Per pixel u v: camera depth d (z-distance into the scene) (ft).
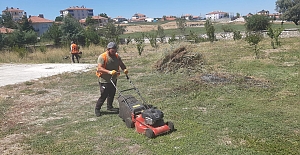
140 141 17.80
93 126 21.20
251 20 110.52
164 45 97.40
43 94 32.22
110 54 22.09
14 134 20.68
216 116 21.50
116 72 21.25
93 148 17.44
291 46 60.18
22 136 20.12
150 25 328.49
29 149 17.98
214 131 18.74
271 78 32.58
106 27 143.02
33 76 44.78
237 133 18.20
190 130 19.01
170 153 16.02
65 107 26.78
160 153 16.11
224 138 17.70
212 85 30.53
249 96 26.35
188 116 21.71
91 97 29.89
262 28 108.99
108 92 23.13
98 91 32.40
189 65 38.83
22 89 35.37
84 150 17.13
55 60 75.20
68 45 98.02
